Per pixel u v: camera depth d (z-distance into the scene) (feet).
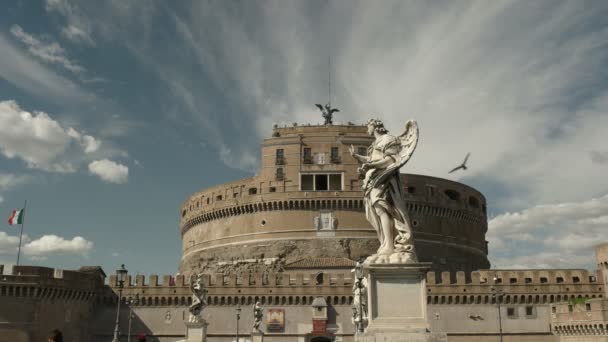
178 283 272.31
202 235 359.25
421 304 37.91
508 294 265.34
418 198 332.19
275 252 319.06
